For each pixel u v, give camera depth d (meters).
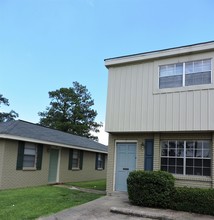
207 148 10.42
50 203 10.00
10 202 10.01
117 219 7.88
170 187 9.38
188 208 8.84
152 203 9.40
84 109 42.75
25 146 15.29
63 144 18.06
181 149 10.98
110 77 12.68
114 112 12.21
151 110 11.34
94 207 9.37
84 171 21.95
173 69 11.27
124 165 12.17
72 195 12.12
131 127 11.66
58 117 40.81
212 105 10.07
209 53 10.52
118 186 12.12
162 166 11.26
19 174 14.65
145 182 9.60
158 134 11.38
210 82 10.36
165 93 11.13
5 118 41.81
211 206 8.48
